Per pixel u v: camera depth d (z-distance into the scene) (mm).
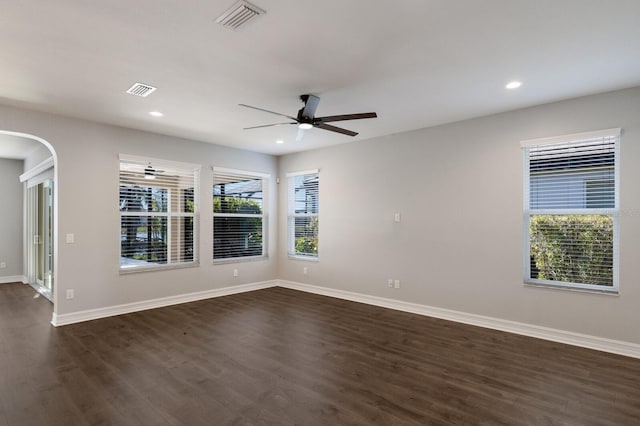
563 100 3793
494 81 3295
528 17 2250
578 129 3715
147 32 2426
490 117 4309
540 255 4027
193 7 2129
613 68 3016
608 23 2316
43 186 6160
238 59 2844
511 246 4145
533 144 3975
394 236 5207
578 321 3701
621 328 3471
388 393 2682
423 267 4895
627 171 3459
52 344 3686
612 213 3578
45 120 4234
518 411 2438
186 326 4316
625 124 3467
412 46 2637
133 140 4961
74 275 4461
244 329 4211
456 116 4371
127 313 4883
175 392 2689
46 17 2227
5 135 5203
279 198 6969
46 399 2584
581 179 3770
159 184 5316
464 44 2607
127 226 5004
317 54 2762
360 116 3479
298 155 6574
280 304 5441
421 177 4926
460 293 4543
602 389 2750
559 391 2715
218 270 5988
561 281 3895
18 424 2279
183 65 2947
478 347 3633
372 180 5477
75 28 2365
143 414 2391
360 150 5633
